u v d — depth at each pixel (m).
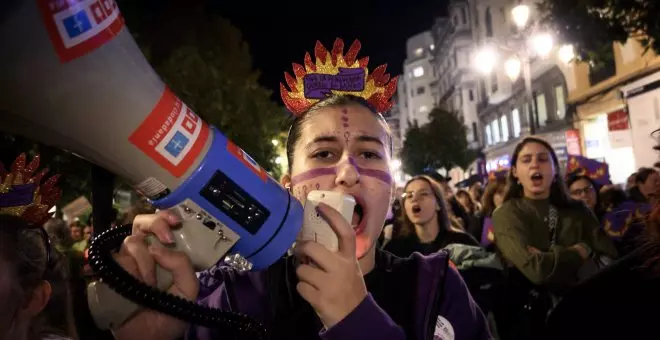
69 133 0.85
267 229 0.99
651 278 1.42
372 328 0.94
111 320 1.05
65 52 0.76
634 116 12.70
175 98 0.93
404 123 68.31
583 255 2.65
